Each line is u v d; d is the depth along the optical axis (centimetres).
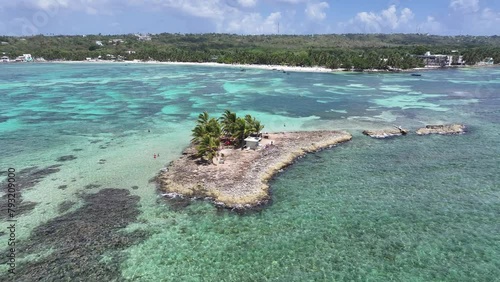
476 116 9631
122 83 16212
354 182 5566
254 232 4291
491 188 5325
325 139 7438
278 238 4181
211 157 6075
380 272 3644
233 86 15275
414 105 11138
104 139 7619
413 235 4222
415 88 14600
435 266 3719
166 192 5166
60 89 14362
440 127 8375
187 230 4325
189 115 9775
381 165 6216
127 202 4919
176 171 5822
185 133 8038
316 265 3747
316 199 5041
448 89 14288
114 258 3841
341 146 7200
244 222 4488
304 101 11781
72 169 5997
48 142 7419
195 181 5428
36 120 9212
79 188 5319
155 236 4206
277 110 10438
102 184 5441
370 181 5600
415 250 3962
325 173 5894
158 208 4775
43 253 3891
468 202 4938
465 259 3816
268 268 3712
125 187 5338
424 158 6525
